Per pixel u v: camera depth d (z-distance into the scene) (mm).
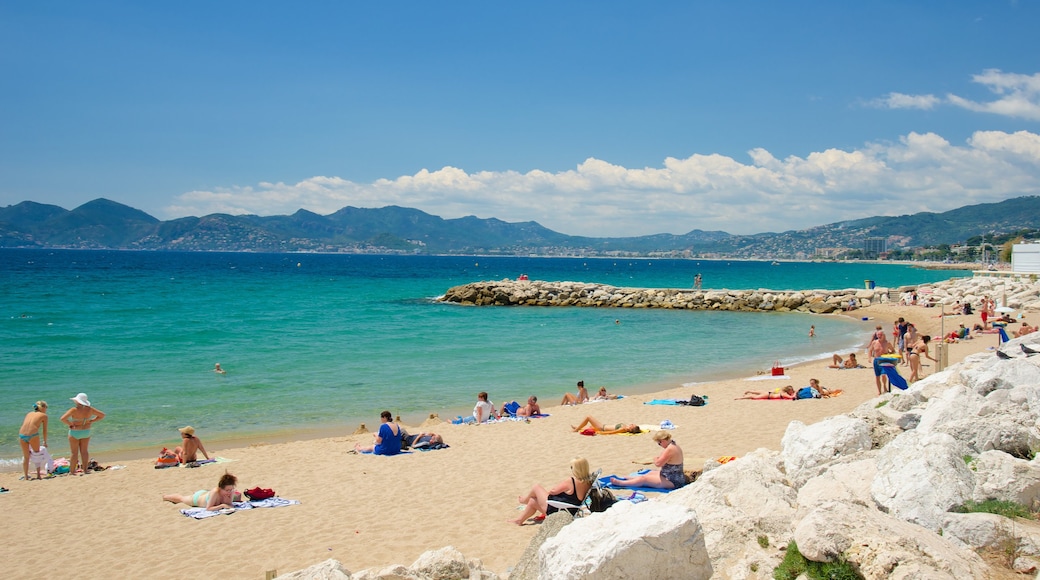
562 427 17531
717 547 6020
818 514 5504
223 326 41438
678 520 5414
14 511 11648
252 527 10516
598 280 120250
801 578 5312
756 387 22891
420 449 15328
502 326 44875
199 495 11734
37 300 56844
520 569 6566
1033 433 7719
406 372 26984
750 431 16188
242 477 13477
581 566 5262
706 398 19969
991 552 5688
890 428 9375
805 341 37844
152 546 9875
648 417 18328
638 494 10852
